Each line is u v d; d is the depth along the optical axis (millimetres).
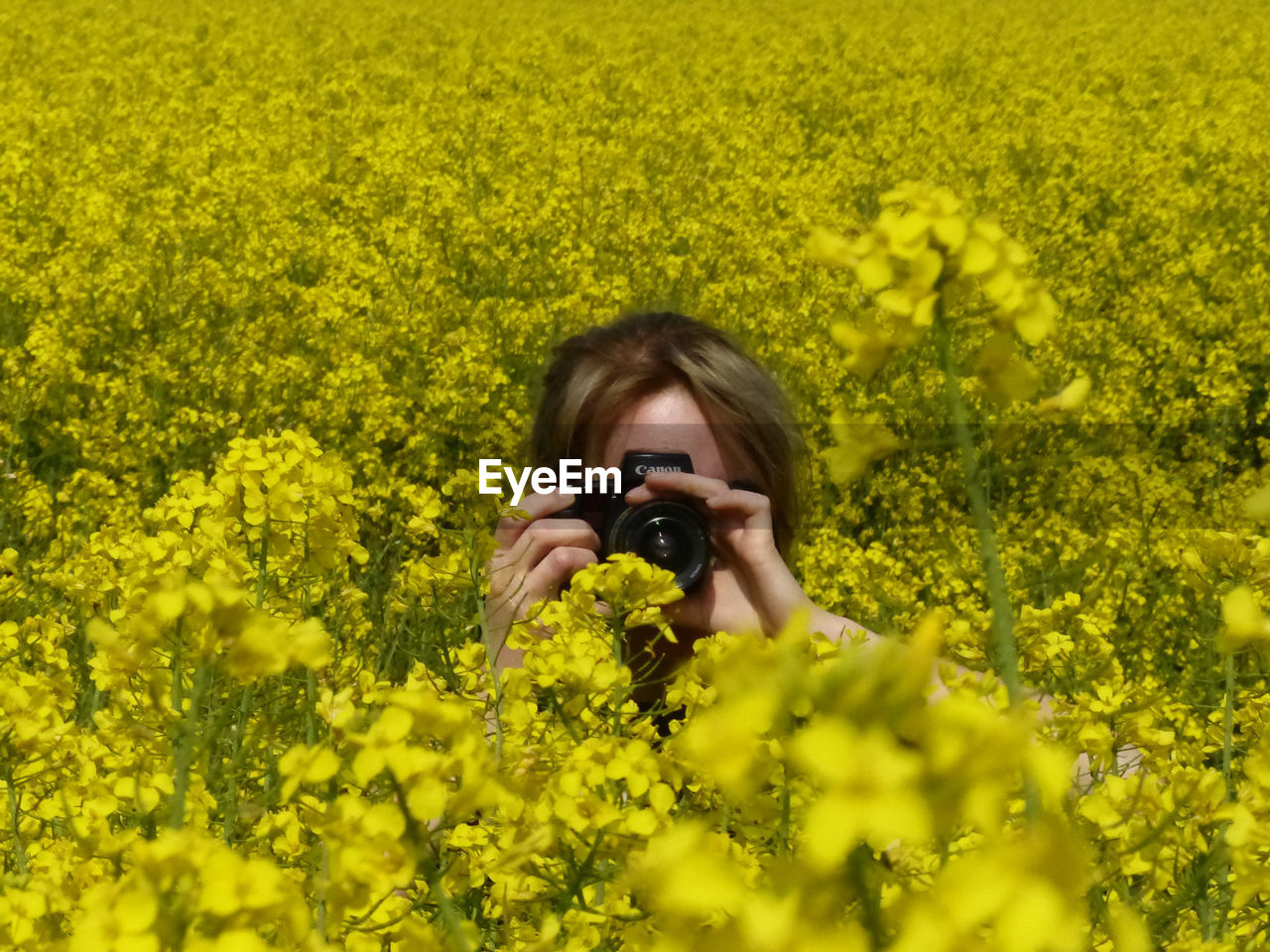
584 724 1998
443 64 20562
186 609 1278
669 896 622
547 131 14625
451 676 2109
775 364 7195
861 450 1082
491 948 1722
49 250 8945
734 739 646
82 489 5395
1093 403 6703
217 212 9984
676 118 16281
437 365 6820
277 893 899
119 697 2066
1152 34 25750
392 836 1097
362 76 19328
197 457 6102
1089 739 2033
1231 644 1367
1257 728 2449
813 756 591
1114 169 13211
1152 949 1567
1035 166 14344
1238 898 1521
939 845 1299
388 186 11352
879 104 17891
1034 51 23891
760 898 610
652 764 1578
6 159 10828
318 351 7309
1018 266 1021
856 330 1030
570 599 2240
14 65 18719
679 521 2734
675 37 25375
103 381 6473
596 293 7875
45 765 2045
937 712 612
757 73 20297
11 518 5148
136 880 905
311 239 9336
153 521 2631
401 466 6016
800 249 9500
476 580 2322
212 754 2043
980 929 679
